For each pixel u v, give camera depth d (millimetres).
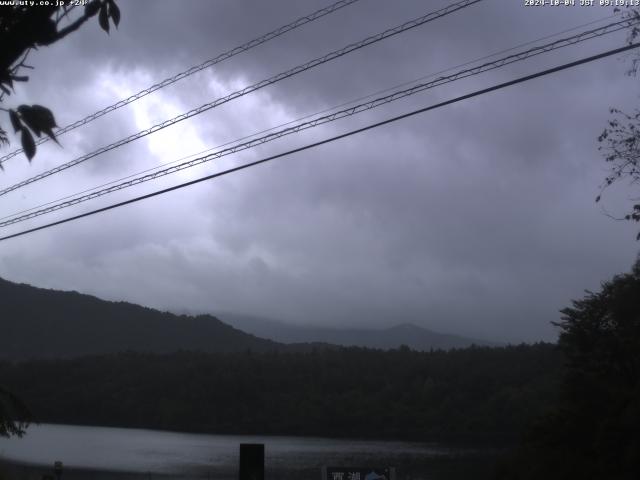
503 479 44719
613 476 32656
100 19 3697
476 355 137125
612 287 39656
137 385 146750
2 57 3385
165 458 89125
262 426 133125
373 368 145750
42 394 143250
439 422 119312
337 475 16031
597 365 39844
